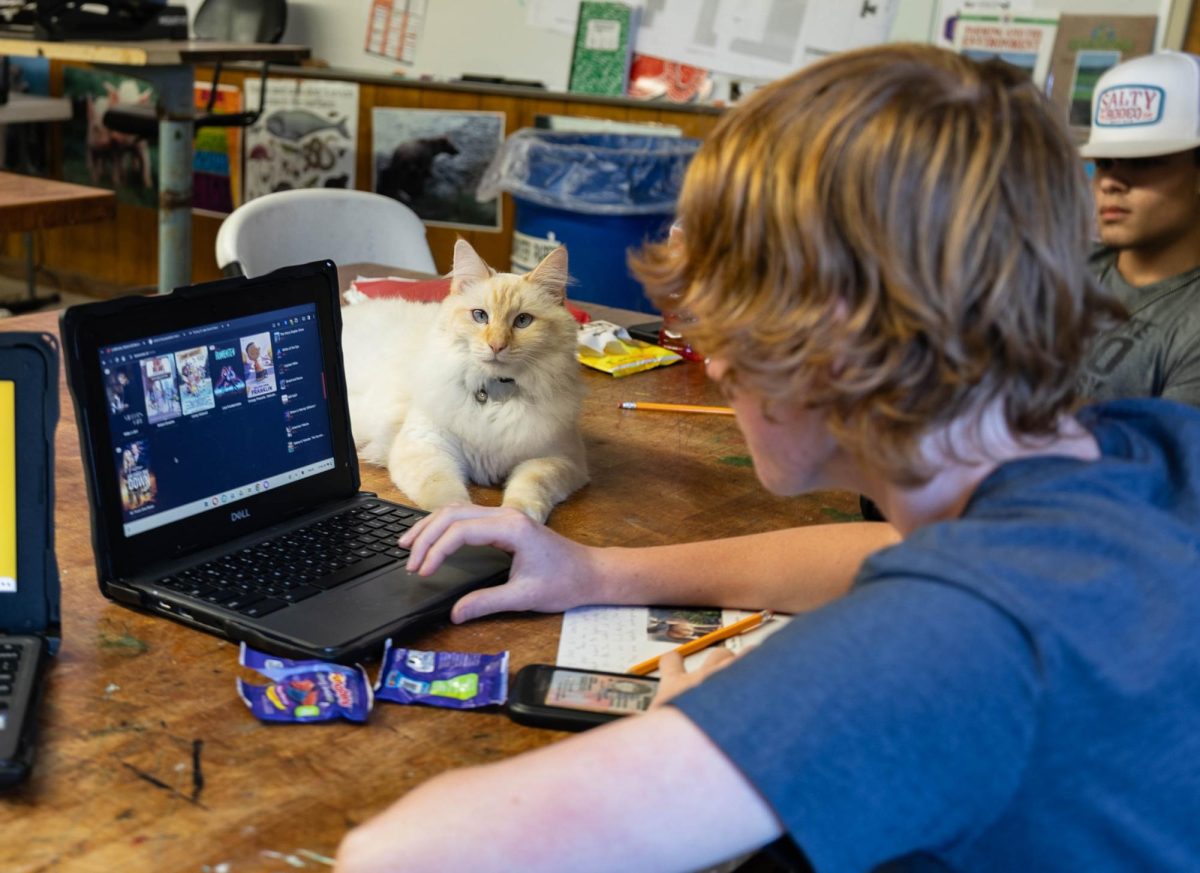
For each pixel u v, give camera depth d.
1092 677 0.55
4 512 0.94
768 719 0.54
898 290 0.59
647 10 4.20
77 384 1.01
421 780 0.83
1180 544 0.60
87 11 4.02
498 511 1.11
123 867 0.72
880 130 0.60
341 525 1.22
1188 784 0.57
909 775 0.53
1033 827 0.58
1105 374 1.93
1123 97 1.91
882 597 0.57
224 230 2.35
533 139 3.47
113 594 1.06
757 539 1.14
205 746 0.85
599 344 1.95
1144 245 1.94
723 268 0.66
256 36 4.73
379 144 4.71
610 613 1.11
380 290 2.13
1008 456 0.66
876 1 3.89
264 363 1.18
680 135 4.08
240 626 1.00
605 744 0.58
